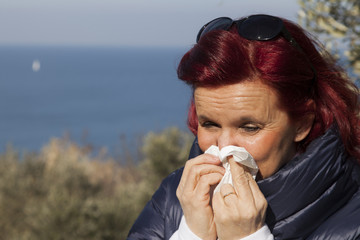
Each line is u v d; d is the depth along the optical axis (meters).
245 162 1.15
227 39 1.12
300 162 1.18
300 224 1.19
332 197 1.21
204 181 1.22
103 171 9.24
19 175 7.46
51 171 7.70
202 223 1.22
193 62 1.14
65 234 5.98
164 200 1.52
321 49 1.35
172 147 6.18
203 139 1.24
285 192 1.18
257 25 1.12
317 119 1.27
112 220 6.09
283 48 1.12
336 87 1.31
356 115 1.36
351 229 1.17
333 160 1.21
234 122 1.14
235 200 1.15
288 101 1.13
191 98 1.54
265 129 1.14
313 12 2.14
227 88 1.11
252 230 1.15
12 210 7.12
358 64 2.01
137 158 9.47
